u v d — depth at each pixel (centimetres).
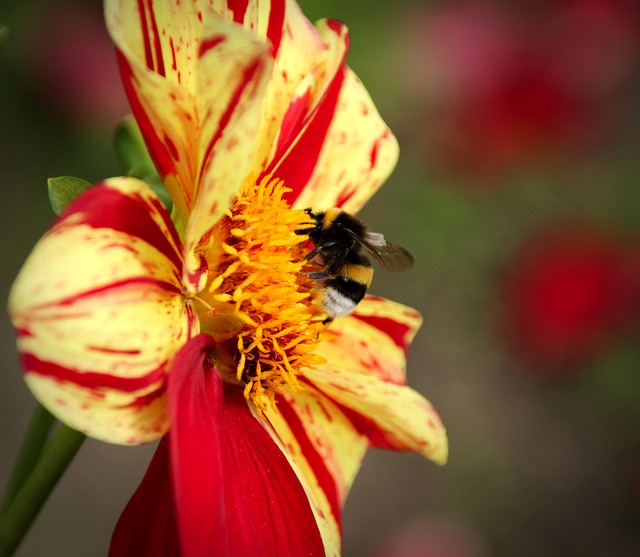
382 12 51
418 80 52
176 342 21
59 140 50
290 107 23
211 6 22
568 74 52
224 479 22
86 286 20
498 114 51
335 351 25
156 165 22
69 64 48
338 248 25
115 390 20
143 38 21
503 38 52
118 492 50
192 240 21
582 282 51
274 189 24
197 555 20
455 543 49
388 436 25
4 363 50
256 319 23
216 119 20
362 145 25
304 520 23
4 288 50
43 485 23
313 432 24
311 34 24
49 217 51
